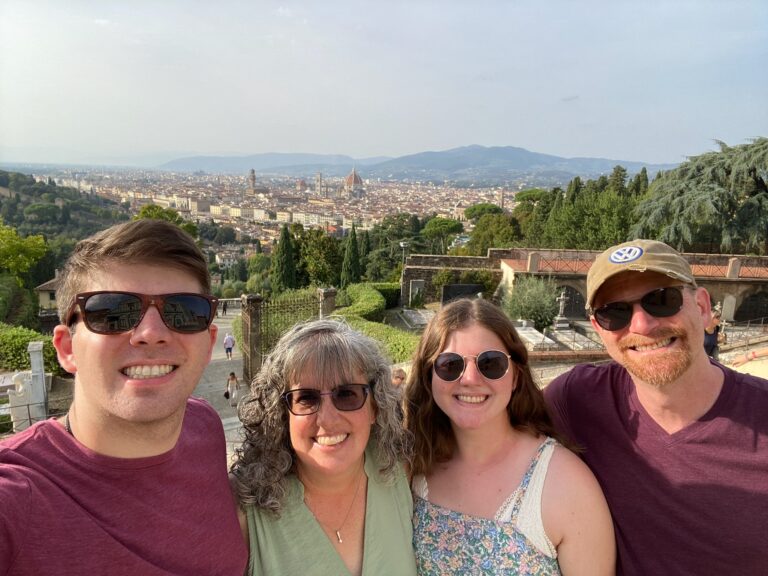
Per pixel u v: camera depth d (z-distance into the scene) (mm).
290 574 860
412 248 21688
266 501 865
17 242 11289
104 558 666
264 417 907
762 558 838
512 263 10031
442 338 993
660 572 894
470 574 909
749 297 9344
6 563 616
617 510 944
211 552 771
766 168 9820
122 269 695
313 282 13156
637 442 942
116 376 695
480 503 954
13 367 5273
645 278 889
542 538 903
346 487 925
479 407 954
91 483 689
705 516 868
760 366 2789
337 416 867
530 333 7559
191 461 798
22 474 656
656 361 881
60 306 718
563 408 1071
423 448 1019
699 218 10414
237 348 7305
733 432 873
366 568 908
